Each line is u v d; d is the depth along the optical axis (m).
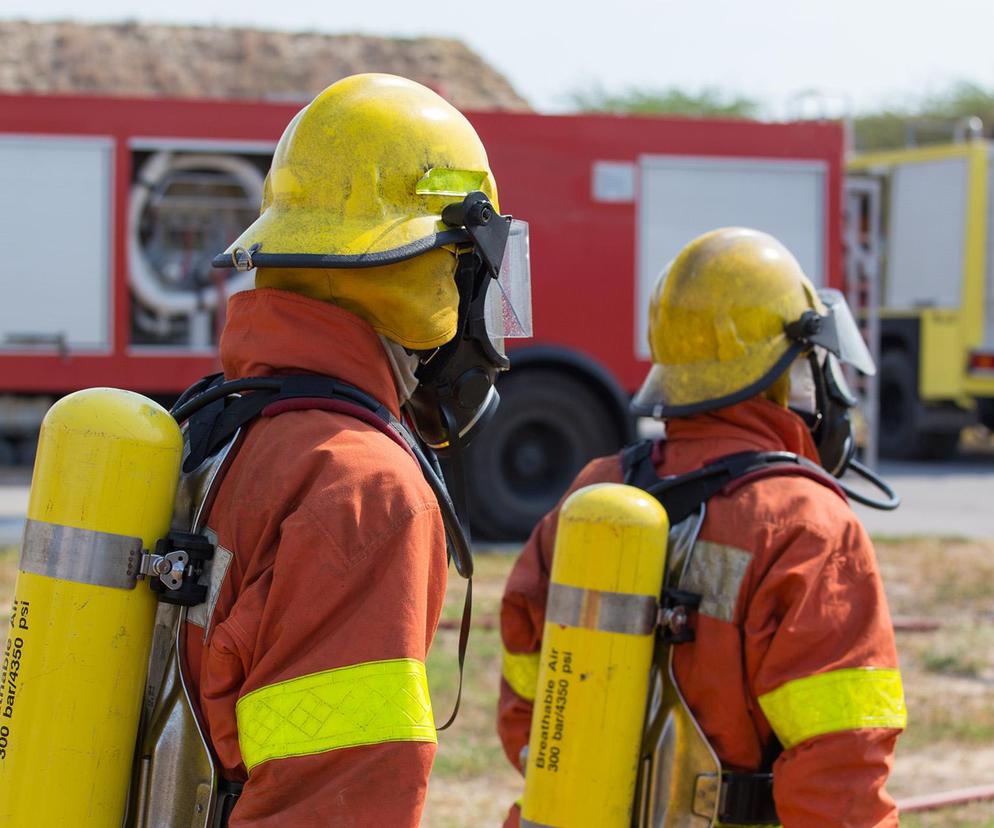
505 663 2.94
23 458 13.27
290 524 1.73
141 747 1.84
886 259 16.56
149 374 10.43
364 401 1.89
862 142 38.91
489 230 2.01
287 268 1.96
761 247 2.87
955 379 15.58
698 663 2.49
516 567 2.94
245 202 10.53
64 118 10.26
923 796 5.17
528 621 2.89
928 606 8.28
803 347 2.86
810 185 11.04
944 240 15.75
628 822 2.47
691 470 2.71
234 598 1.79
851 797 2.32
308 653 1.71
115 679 1.80
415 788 1.68
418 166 2.00
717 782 2.45
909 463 16.97
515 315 2.25
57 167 10.28
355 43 23.59
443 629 7.35
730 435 2.74
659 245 10.58
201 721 1.80
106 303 10.35
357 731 1.67
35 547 1.81
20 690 1.79
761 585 2.46
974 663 6.94
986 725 5.98
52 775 1.76
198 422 1.93
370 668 1.70
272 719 1.68
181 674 1.81
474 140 2.10
